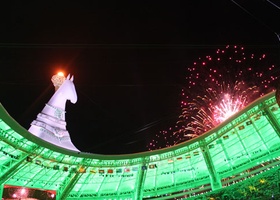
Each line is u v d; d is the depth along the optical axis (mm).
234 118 25359
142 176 30562
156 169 31156
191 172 31484
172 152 28875
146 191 32719
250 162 28469
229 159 29078
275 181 25031
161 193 32375
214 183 28656
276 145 27422
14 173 25688
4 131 22453
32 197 28109
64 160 27734
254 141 27688
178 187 32219
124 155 28844
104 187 32906
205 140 27766
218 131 26703
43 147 24984
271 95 23672
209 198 28406
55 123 31547
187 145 28109
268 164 27203
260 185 25703
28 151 24969
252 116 25188
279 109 24719
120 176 31766
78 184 31828
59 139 31000
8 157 25734
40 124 30141
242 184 26703
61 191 30703
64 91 33875
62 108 33000
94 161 28859
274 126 24234
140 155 28953
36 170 28453
